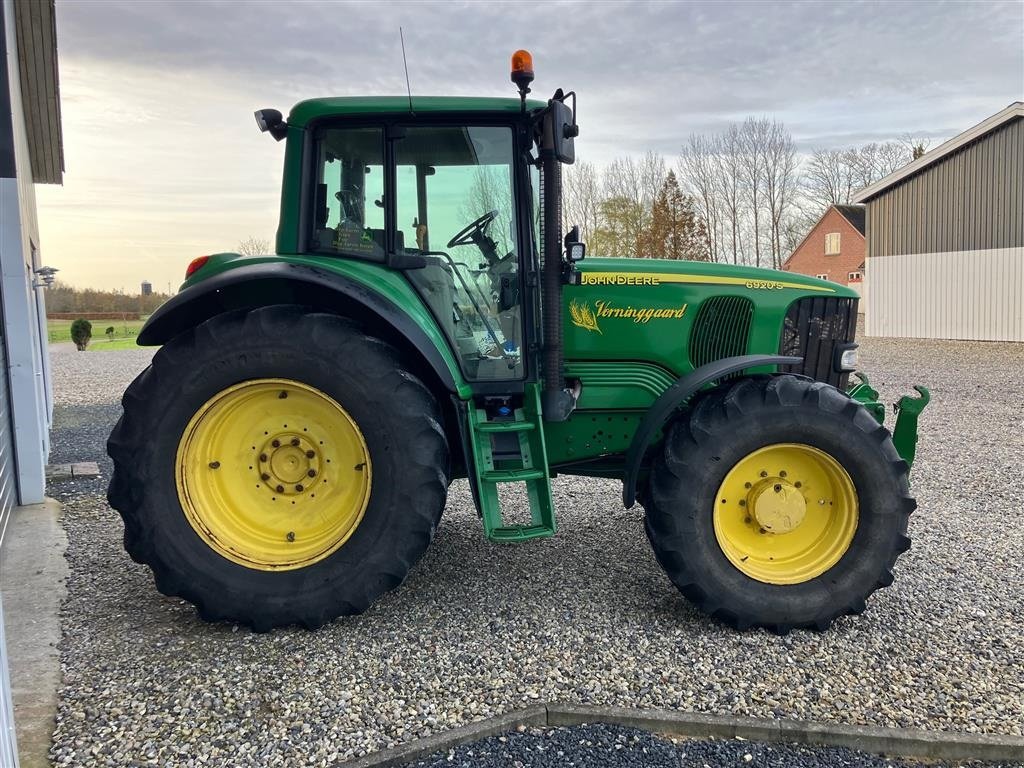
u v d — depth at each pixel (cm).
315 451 340
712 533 330
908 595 368
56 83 1013
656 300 387
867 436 331
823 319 417
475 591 373
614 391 389
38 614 347
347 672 291
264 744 246
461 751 245
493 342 372
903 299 2194
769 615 325
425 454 324
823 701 272
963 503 528
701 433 329
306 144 356
